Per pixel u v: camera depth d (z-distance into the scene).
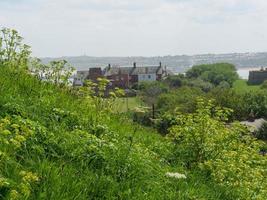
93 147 7.07
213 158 10.12
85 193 6.00
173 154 10.31
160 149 10.48
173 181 8.01
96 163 7.03
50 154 6.60
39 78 10.62
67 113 8.59
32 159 6.21
